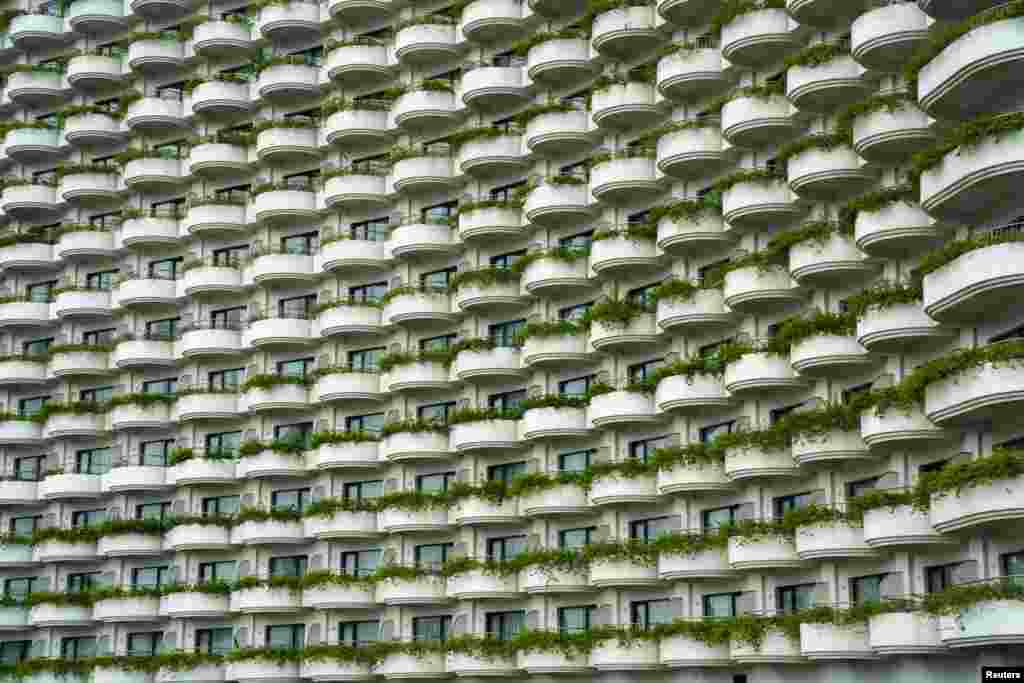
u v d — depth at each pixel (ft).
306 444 233.96
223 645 233.76
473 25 222.89
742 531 170.91
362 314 229.45
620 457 199.31
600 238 199.31
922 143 156.35
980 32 131.13
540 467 209.05
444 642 204.64
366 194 231.71
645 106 199.72
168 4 261.24
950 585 142.82
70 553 246.88
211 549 236.43
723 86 192.44
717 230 186.60
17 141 268.41
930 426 148.36
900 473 156.04
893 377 158.71
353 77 238.48
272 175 247.91
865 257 163.63
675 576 180.14
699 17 197.06
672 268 197.98
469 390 219.41
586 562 193.77
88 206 267.59
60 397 262.26
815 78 168.25
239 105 249.96
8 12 278.46
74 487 251.39
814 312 169.58
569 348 204.95
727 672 176.04
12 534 255.50
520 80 220.43
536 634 192.75
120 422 246.88
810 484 172.76
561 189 207.62
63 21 273.33
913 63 143.02
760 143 184.14
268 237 245.04
